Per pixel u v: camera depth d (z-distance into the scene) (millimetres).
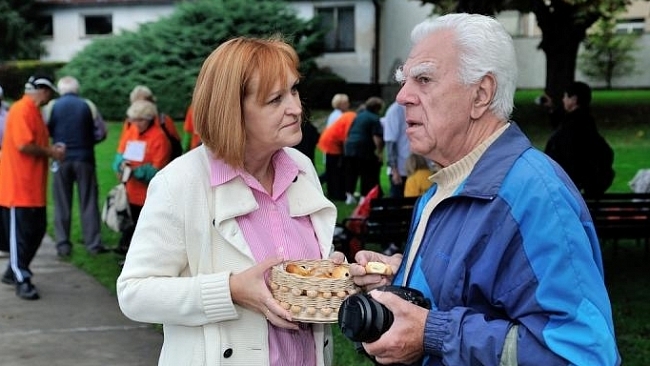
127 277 2227
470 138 1970
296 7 25906
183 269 2297
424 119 1956
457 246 1879
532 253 1765
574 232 1758
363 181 11664
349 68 25953
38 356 5199
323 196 2529
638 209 7352
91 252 8273
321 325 2424
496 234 1812
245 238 2318
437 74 1927
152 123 7371
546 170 1832
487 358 1764
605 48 26641
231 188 2297
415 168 7215
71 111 8023
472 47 1904
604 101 22656
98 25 28859
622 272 7516
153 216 2244
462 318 1815
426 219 2066
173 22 23875
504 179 1849
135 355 5242
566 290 1729
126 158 7355
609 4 12148
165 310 2182
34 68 26891
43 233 6656
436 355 1865
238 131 2234
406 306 1855
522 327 1761
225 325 2238
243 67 2221
